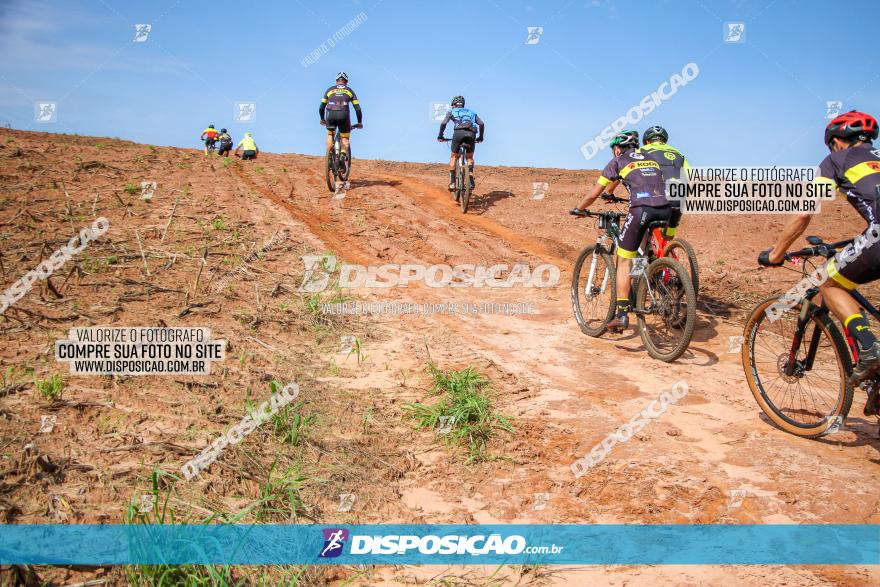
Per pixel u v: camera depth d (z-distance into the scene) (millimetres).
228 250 6805
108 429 3188
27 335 4211
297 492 2930
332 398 3959
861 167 3363
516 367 4809
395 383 4297
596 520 2869
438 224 9727
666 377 4688
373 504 2922
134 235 6789
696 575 2480
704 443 3600
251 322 4992
